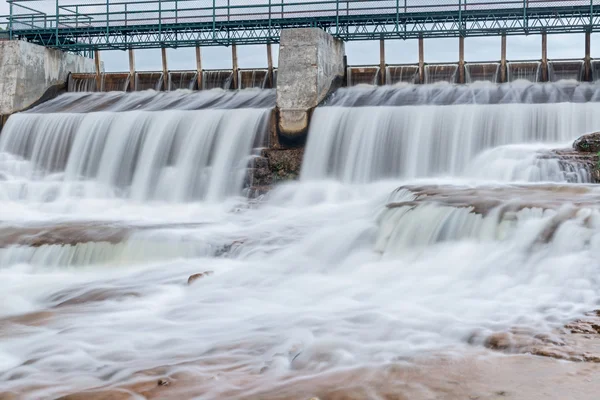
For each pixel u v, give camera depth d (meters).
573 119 20.70
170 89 30.62
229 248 14.59
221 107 27.19
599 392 5.75
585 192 13.70
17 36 33.00
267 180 23.39
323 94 25.70
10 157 26.38
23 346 8.63
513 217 11.66
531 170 17.25
